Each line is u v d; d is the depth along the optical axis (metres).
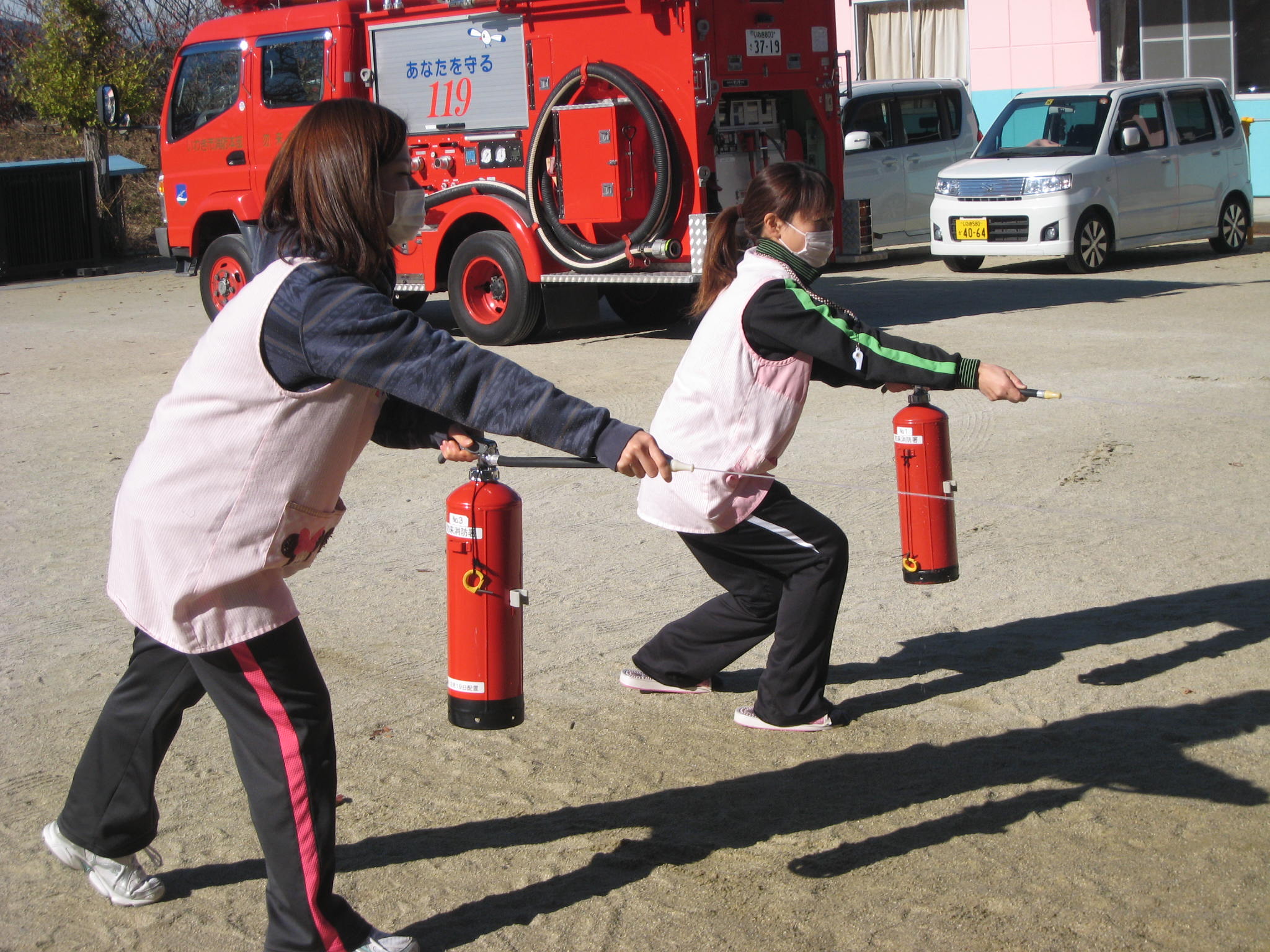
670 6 10.59
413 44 12.13
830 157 12.30
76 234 21.05
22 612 5.52
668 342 12.03
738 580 4.20
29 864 3.48
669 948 3.02
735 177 11.55
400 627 5.24
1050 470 7.09
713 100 10.80
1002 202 15.15
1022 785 3.74
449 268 12.48
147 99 21.91
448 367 2.62
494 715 3.21
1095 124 15.73
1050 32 21.75
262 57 13.06
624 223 11.24
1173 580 5.39
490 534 3.13
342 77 12.50
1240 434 7.64
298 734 2.81
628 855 3.45
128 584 2.78
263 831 2.82
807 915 3.13
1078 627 4.95
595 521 6.63
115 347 12.92
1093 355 10.16
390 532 6.55
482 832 3.60
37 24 27.97
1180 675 4.45
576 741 4.16
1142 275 15.14
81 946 3.11
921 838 3.47
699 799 3.75
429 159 12.24
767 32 11.41
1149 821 3.49
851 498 6.84
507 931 3.11
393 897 3.27
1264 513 6.16
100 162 22.02
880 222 17.09
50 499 7.30
